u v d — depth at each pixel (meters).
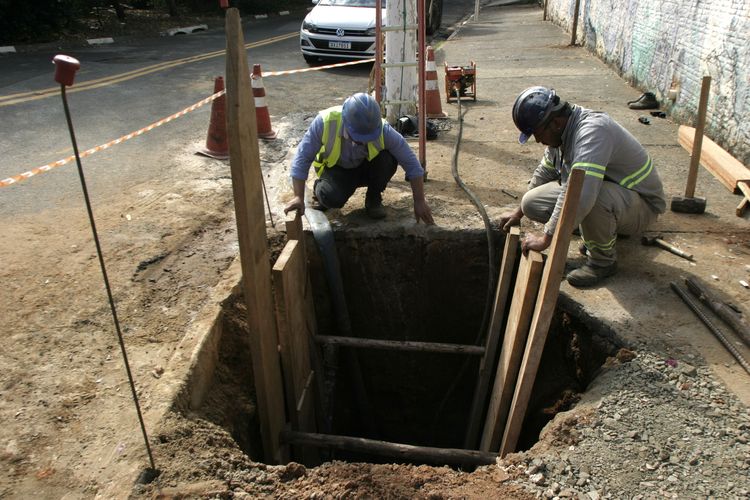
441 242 4.30
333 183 4.19
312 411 4.06
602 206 3.42
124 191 5.16
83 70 10.06
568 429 2.65
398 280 4.49
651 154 5.78
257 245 2.92
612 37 10.06
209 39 14.25
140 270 3.91
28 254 4.08
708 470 2.40
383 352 4.91
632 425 2.64
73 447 2.54
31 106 7.70
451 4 26.28
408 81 6.38
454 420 5.12
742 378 2.88
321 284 4.39
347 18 10.68
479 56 11.91
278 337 3.58
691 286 3.50
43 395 2.84
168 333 3.31
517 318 3.25
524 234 4.18
